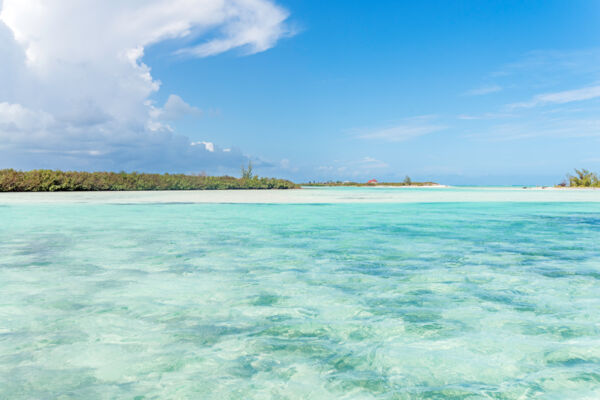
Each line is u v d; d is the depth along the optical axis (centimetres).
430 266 370
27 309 245
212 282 312
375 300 266
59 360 176
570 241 521
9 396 146
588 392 151
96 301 261
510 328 216
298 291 287
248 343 196
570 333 209
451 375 165
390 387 155
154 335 205
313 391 152
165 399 145
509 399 146
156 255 420
